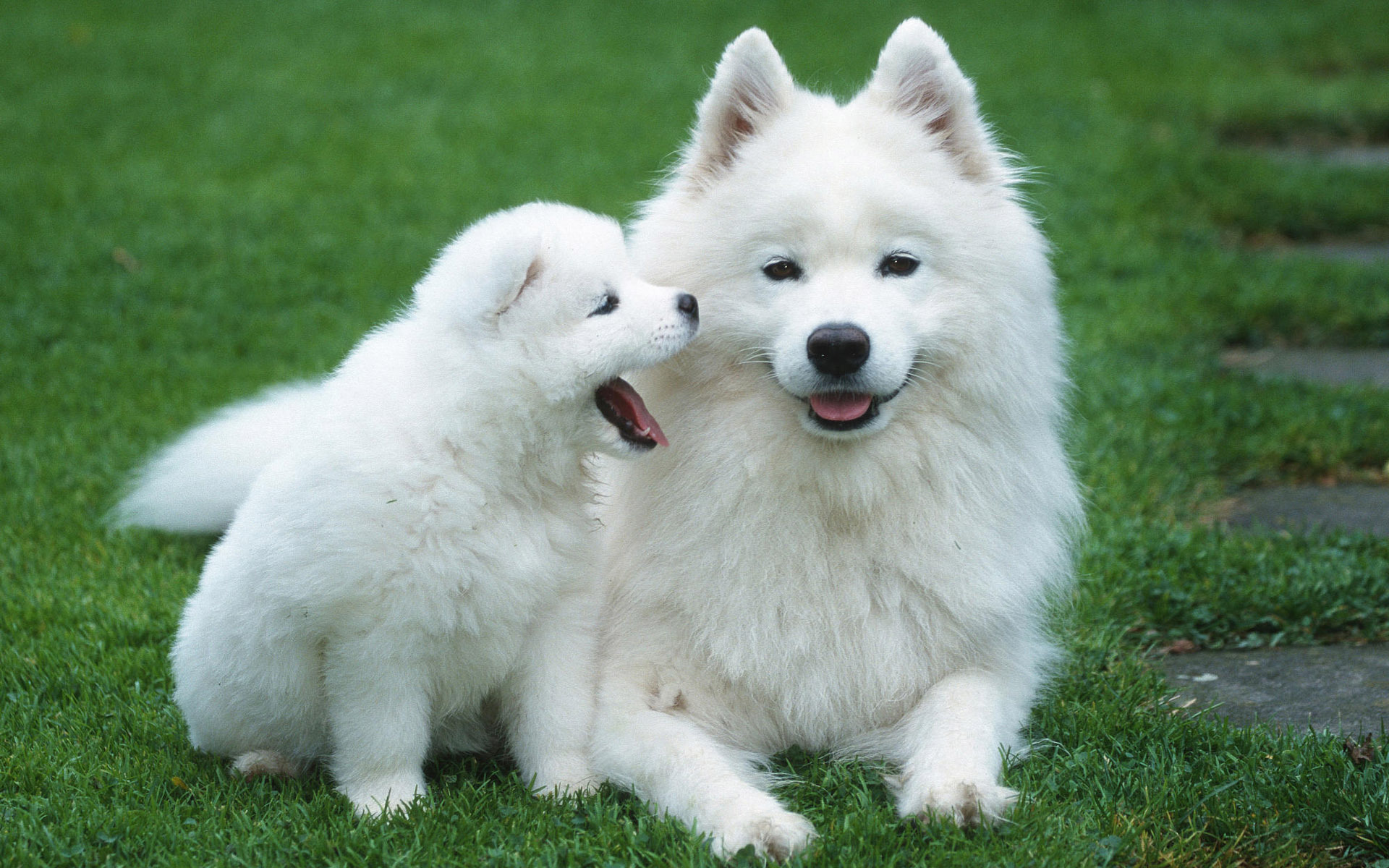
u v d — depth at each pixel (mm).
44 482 5504
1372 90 13758
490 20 17094
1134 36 16703
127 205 9805
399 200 10055
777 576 3379
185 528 4949
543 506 3252
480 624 3096
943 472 3400
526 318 3086
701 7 17844
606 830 2928
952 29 16719
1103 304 7977
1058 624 4180
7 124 11828
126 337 7336
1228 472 5738
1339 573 4473
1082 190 10242
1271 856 2820
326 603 2967
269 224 9547
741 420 3408
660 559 3479
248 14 17250
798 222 3355
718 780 3029
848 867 2732
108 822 2986
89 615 4344
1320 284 8195
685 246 3549
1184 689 3928
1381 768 3117
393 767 3150
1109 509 5250
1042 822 2902
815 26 16500
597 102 13172
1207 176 10586
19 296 7867
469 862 2812
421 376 3070
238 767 3410
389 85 13781
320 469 2980
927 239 3377
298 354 7156
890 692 3426
